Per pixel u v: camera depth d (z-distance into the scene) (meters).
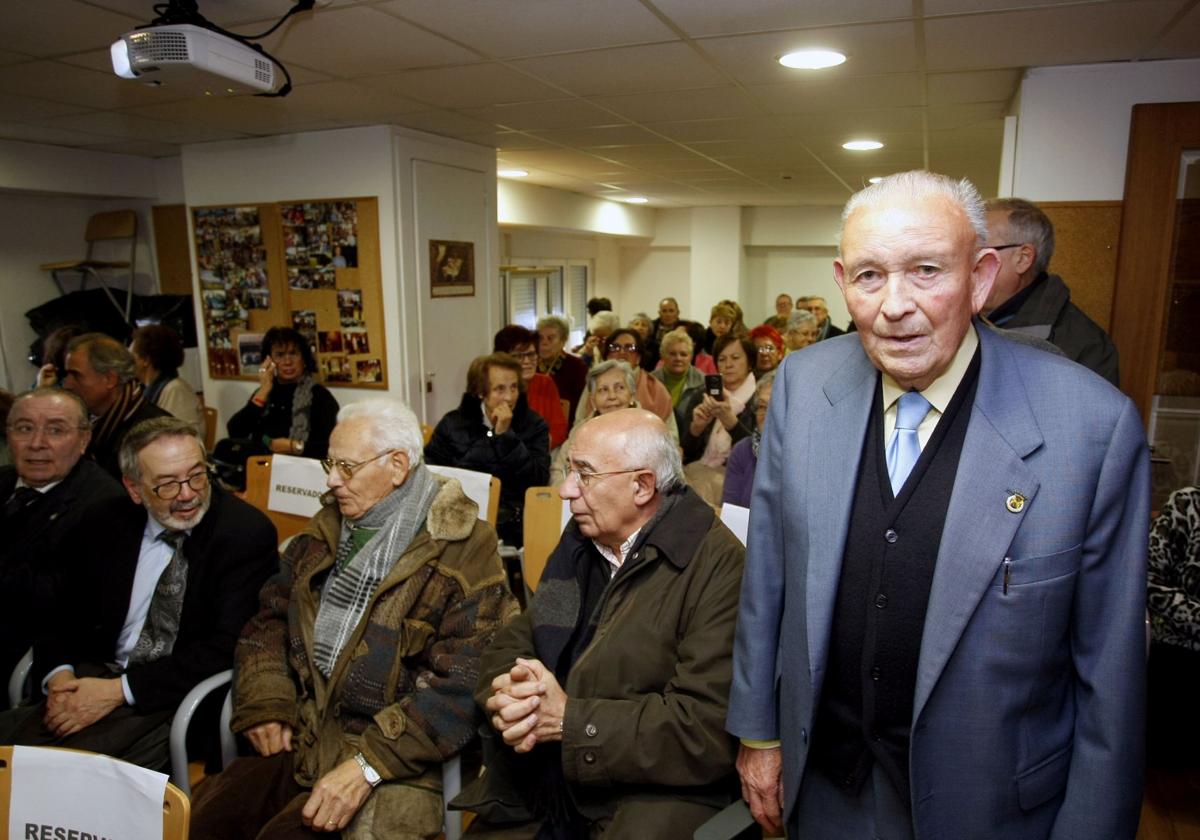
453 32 2.25
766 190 6.77
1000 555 0.82
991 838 0.88
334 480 1.62
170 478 1.68
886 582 0.90
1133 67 2.46
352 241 3.87
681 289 9.44
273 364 3.50
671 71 2.69
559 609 1.45
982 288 0.89
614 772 1.21
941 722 0.86
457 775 1.50
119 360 2.54
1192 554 1.97
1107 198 2.54
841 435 0.96
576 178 5.93
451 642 1.58
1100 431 0.83
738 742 1.22
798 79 2.79
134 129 3.76
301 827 1.41
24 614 1.95
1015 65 2.54
